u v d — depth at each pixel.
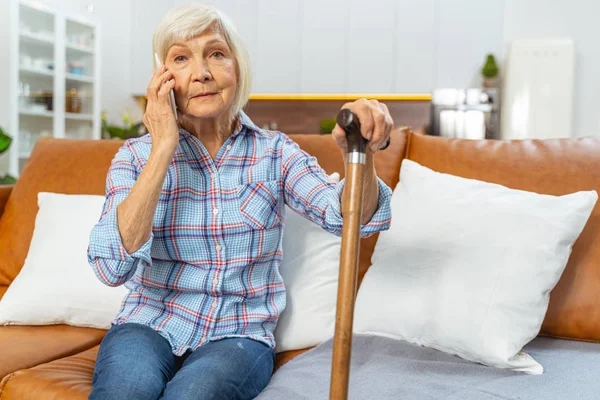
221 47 1.27
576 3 6.00
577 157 1.52
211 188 1.30
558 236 1.29
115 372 1.06
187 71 1.25
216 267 1.28
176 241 1.28
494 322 1.23
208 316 1.27
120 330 1.24
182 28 1.23
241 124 1.36
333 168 1.71
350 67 6.54
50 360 1.36
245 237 1.29
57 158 1.96
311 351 1.36
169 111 1.18
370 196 1.18
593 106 6.00
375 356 1.29
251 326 1.31
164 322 1.27
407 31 6.37
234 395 1.10
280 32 6.69
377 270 1.46
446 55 6.29
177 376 1.09
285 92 6.74
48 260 1.63
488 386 1.10
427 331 1.31
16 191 1.95
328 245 1.54
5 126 5.00
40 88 5.53
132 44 7.09
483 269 1.28
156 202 1.16
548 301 1.33
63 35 5.74
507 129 5.96
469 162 1.61
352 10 6.50
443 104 5.84
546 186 1.50
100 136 6.37
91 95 6.21
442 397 1.06
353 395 1.08
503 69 6.21
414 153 1.71
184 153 1.32
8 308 1.58
